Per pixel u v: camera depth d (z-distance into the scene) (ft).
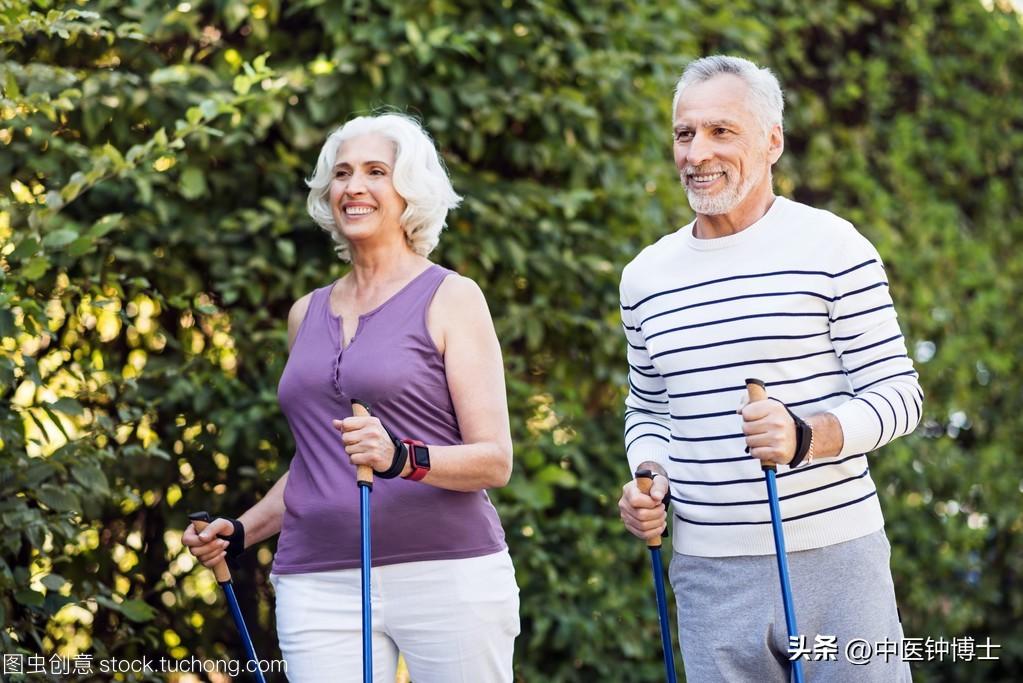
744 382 8.37
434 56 12.49
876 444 8.15
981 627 18.89
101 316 11.97
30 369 9.59
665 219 14.79
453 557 8.80
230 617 12.71
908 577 17.60
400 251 9.32
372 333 8.97
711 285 8.53
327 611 8.88
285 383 9.18
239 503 12.43
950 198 20.08
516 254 12.82
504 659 9.06
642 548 13.80
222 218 12.36
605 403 14.29
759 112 8.51
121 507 12.16
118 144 11.82
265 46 12.48
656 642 14.05
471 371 8.94
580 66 13.23
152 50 12.16
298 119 12.26
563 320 13.32
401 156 9.16
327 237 12.55
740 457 8.39
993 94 20.38
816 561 8.34
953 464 18.21
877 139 19.22
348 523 8.78
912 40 19.36
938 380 18.80
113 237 11.84
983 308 19.30
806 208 8.54
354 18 12.67
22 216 10.89
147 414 11.34
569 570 13.29
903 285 18.39
